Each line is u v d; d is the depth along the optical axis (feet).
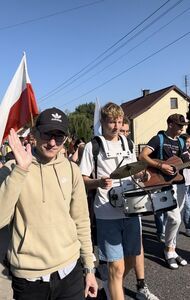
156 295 15.12
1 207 7.50
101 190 12.46
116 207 12.34
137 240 12.78
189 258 19.27
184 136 21.56
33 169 8.15
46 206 8.09
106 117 12.61
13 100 14.06
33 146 8.41
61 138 8.23
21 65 14.15
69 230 8.36
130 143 13.15
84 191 8.96
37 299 8.12
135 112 143.95
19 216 8.02
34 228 7.99
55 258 8.07
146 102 148.36
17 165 7.46
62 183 8.38
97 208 12.47
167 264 18.43
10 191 7.41
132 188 12.79
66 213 8.34
